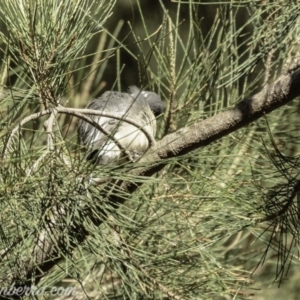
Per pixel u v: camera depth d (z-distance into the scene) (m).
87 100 7.98
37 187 4.58
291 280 8.14
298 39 6.24
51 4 5.13
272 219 5.19
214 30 6.32
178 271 5.61
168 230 5.70
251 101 5.53
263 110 5.51
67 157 4.85
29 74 5.38
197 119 6.44
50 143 4.64
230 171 6.20
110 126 6.66
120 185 5.28
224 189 5.30
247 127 6.37
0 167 4.48
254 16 6.12
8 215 4.63
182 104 6.43
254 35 6.25
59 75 5.17
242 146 6.28
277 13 6.31
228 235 5.36
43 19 5.12
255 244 7.53
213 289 5.61
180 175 6.13
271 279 8.10
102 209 4.91
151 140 5.59
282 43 6.13
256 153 6.29
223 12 6.65
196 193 5.95
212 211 5.50
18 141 4.63
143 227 5.39
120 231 5.34
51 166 4.59
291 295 8.11
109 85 11.02
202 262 5.53
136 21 11.27
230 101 6.46
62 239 4.76
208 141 5.57
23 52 5.08
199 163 6.20
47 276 5.90
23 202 4.57
